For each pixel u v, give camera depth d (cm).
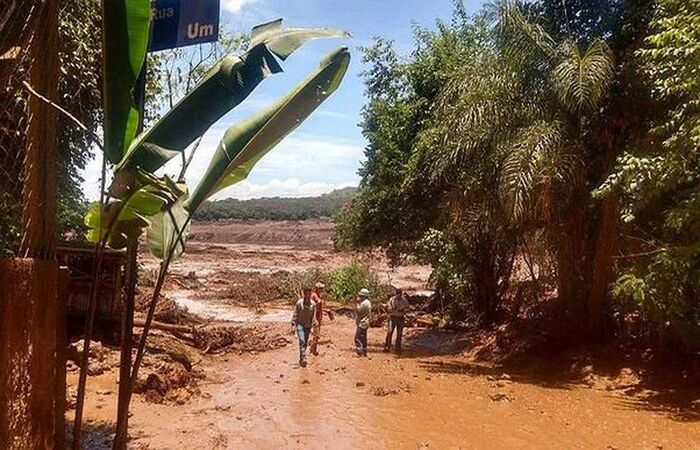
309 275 3238
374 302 2861
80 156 981
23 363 375
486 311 1981
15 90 399
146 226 436
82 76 841
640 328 1351
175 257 474
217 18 430
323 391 1173
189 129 420
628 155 1081
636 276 1170
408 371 1370
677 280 1088
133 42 402
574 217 1405
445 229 1989
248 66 433
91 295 421
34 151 395
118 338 1213
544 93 1350
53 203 410
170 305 1850
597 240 1386
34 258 391
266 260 6103
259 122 454
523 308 1884
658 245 1182
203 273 4375
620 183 1112
